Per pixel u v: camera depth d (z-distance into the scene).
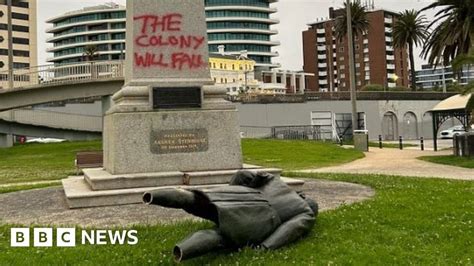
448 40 34.00
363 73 127.88
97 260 6.47
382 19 124.62
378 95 56.53
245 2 137.75
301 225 6.85
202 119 12.11
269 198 7.00
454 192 11.39
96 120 49.38
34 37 113.31
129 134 11.59
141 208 10.04
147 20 12.30
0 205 11.32
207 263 6.06
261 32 138.50
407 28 73.12
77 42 137.75
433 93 59.97
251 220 6.43
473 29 32.94
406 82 128.88
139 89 11.91
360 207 9.36
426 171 20.41
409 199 10.23
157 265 6.15
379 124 56.25
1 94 38.16
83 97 39.44
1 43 109.44
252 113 51.97
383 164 24.73
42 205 10.96
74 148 39.06
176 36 12.42
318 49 141.25
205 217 6.42
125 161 11.52
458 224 7.88
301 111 53.38
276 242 6.53
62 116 47.84
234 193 6.54
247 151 31.72
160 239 7.38
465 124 38.94
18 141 60.53
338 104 54.38
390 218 8.31
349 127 54.34
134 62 12.15
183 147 11.93
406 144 43.84
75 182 12.77
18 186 15.76
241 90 84.00
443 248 6.70
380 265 6.05
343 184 13.93
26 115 46.00
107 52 133.88
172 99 11.98
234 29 135.88
